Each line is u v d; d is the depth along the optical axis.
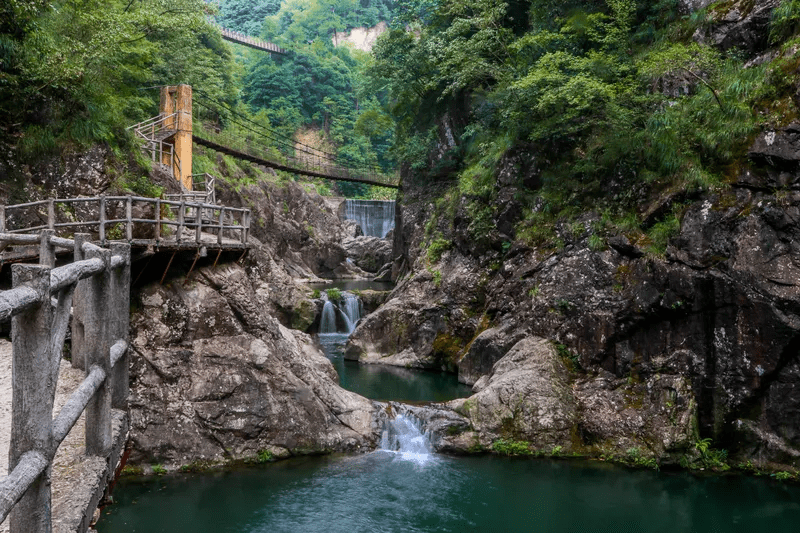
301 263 40.28
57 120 15.41
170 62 31.70
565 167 18.61
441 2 26.80
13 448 2.69
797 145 13.03
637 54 18.89
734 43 16.52
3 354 7.14
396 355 21.84
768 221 13.23
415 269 24.58
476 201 21.17
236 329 13.40
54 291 2.87
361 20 96.31
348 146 68.00
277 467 12.69
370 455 13.56
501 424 14.14
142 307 12.68
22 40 15.92
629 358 14.91
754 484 12.47
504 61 22.34
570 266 16.59
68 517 3.35
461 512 11.09
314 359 16.81
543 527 10.52
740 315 13.37
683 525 10.71
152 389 12.29
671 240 14.56
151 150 20.27
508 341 17.47
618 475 12.78
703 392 13.77
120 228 14.91
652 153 15.77
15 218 14.26
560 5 22.08
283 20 94.31
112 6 22.00
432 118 29.28
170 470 12.10
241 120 53.44
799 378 12.74
